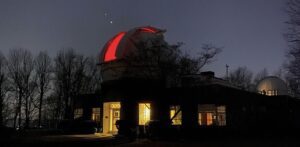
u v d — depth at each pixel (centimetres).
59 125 3353
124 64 3303
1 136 2370
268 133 3269
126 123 2856
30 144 1884
